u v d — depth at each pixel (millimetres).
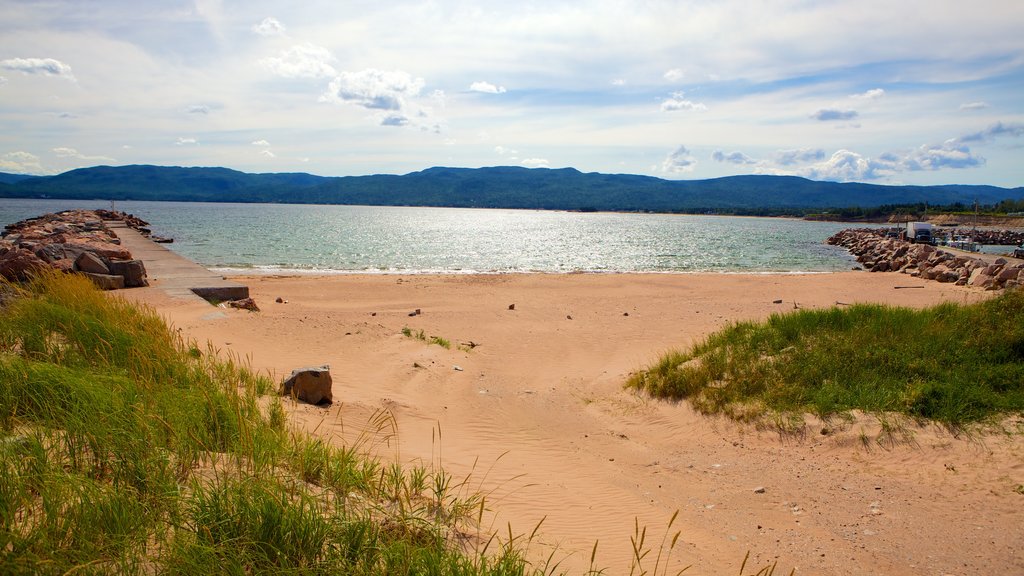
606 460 7203
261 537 3164
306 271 31344
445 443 6953
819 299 22828
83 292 9203
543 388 10758
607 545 4516
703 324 17438
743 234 86562
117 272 17125
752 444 7465
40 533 2818
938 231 73750
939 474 6070
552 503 5359
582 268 37781
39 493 3271
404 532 3658
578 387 10922
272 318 13336
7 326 6891
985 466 6035
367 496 4309
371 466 4746
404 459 5875
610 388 10586
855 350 9109
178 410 4762
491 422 8336
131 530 3051
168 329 8906
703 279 30016
